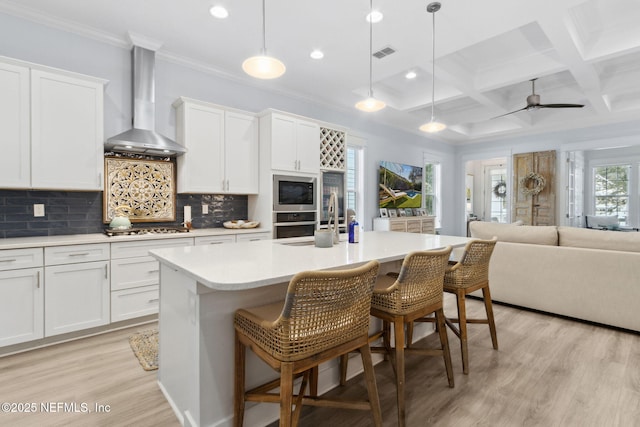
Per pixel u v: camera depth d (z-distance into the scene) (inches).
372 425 62.7
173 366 67.2
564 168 250.2
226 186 144.1
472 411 66.8
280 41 127.8
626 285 107.4
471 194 389.4
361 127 225.6
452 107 243.8
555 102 212.5
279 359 45.9
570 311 119.2
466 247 84.1
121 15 110.4
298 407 52.4
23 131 97.9
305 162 163.3
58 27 113.0
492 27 117.2
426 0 102.2
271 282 48.6
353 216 192.4
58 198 115.0
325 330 48.2
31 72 99.2
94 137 110.4
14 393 72.6
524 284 130.8
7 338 89.6
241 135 149.6
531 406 68.5
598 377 80.2
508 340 103.0
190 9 107.4
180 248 80.7
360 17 111.4
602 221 287.7
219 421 57.7
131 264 110.9
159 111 135.6
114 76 124.3
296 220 159.6
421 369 84.8
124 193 127.9
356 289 49.9
